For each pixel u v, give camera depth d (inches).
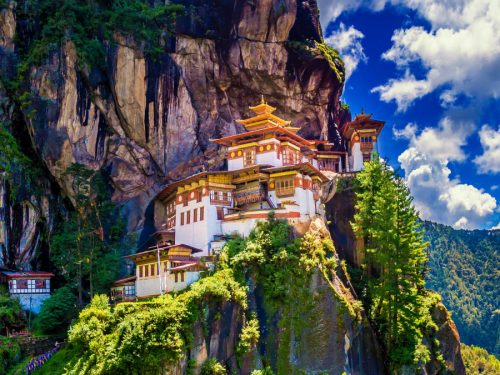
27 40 3139.8
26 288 2640.3
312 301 2261.3
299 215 2588.6
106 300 2269.9
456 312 5895.7
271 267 2313.0
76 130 3024.1
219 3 3491.6
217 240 2615.7
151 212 3193.9
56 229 3002.0
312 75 3681.1
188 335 1955.0
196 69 3385.8
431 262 6387.8
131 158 3189.0
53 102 2984.7
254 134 2992.1
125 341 1872.5
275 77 3567.9
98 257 2876.5
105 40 3149.6
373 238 2719.0
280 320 2219.5
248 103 3624.5
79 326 2059.5
